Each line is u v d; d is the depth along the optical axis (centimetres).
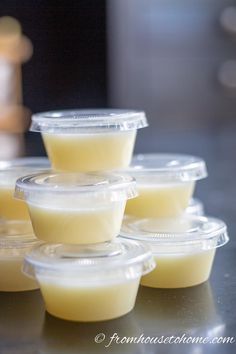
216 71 127
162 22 122
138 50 122
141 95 125
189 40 124
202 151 103
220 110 129
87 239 35
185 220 41
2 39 77
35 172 40
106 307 34
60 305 34
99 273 33
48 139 38
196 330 33
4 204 39
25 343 32
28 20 49
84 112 40
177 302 37
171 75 125
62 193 34
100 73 60
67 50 48
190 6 122
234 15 124
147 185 40
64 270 33
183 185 41
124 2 118
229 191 70
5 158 78
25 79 51
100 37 55
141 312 35
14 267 38
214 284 40
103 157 37
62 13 47
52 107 49
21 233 39
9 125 88
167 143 113
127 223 40
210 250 39
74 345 32
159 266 38
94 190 35
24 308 36
